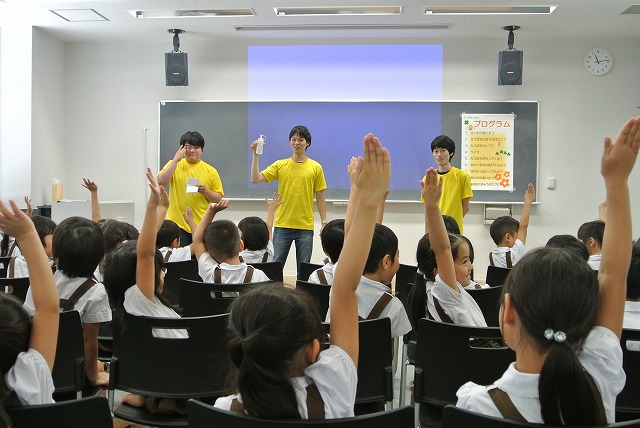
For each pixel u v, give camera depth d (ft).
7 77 21.16
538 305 3.35
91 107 23.11
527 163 21.90
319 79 22.50
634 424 3.34
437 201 6.42
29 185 21.21
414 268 11.43
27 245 4.49
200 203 18.22
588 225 10.37
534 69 21.80
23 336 4.29
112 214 21.26
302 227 18.38
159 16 19.85
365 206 4.22
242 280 9.60
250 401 3.66
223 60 22.66
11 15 19.75
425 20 19.95
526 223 13.51
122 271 7.41
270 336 3.59
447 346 6.40
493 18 19.57
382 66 22.30
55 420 4.06
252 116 22.62
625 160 3.84
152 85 22.90
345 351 4.19
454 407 3.58
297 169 18.26
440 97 22.15
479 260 22.15
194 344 6.44
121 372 6.68
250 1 18.24
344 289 4.26
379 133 22.33
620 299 3.84
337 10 19.22
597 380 3.51
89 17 20.01
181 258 12.32
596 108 21.72
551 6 18.33
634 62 21.59
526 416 3.50
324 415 3.83
